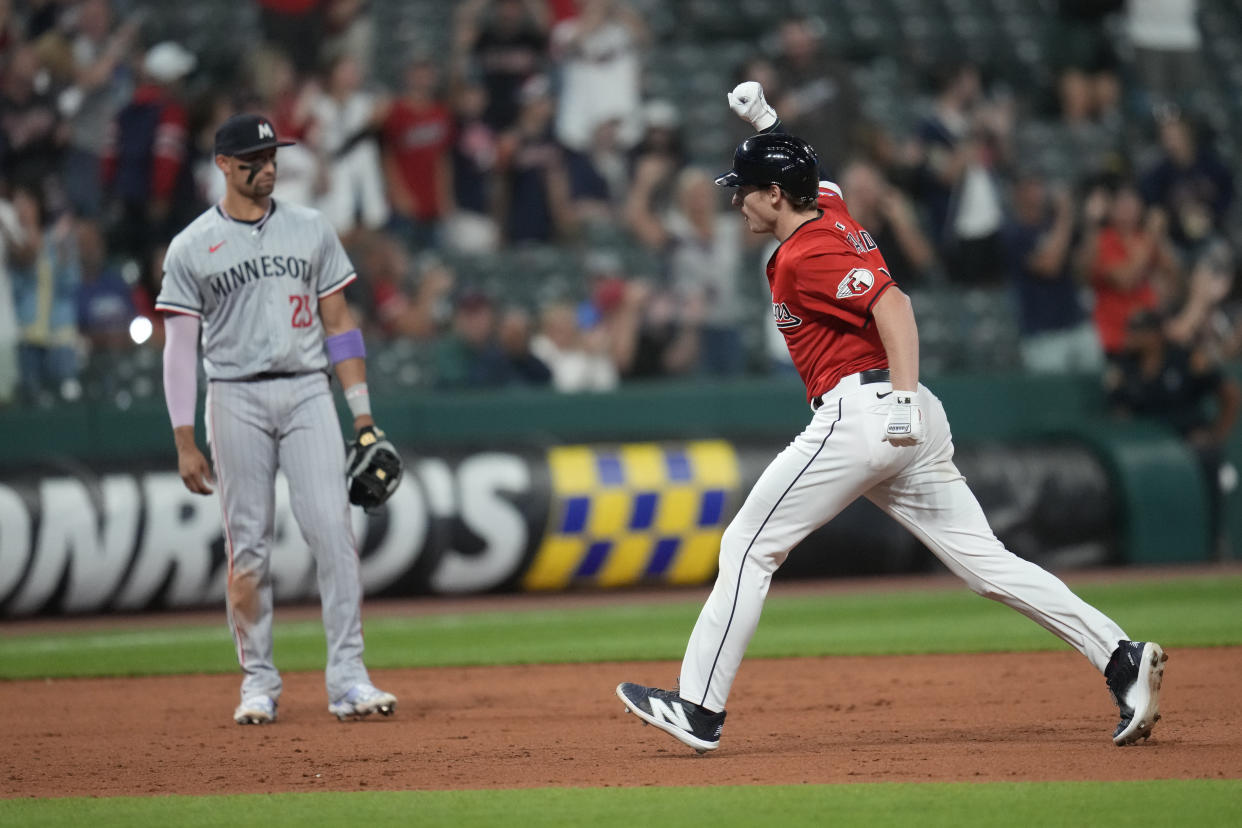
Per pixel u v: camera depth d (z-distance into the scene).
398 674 27.98
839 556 46.03
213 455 22.52
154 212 44.84
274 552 39.91
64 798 16.33
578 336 49.03
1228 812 14.12
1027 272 51.81
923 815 14.30
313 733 21.19
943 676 26.00
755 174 18.08
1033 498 47.66
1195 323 50.62
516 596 44.34
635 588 45.19
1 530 37.84
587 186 53.59
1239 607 36.44
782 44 53.91
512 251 52.59
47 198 43.03
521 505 42.91
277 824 14.62
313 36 53.16
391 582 41.78
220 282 22.02
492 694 25.19
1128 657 17.64
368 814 15.02
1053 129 64.19
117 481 39.44
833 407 17.77
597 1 54.50
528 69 54.47
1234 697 22.39
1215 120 66.31
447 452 43.44
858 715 21.86
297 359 22.27
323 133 47.91
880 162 53.22
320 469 22.34
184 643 33.84
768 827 13.91
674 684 26.11
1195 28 67.38
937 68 65.50
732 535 18.09
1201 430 50.50
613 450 44.69
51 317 42.50
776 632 33.78
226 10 58.88
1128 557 48.84
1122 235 51.09
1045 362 52.00
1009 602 18.30
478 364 47.59
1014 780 16.12
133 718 23.27
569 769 17.70
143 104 45.06
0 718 23.41
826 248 17.61
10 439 41.56
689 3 66.31
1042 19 69.25
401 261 48.34
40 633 36.84
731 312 50.84
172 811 15.37
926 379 50.47
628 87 55.06
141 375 43.44
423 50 60.53
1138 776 16.22
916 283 53.91
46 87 43.81
